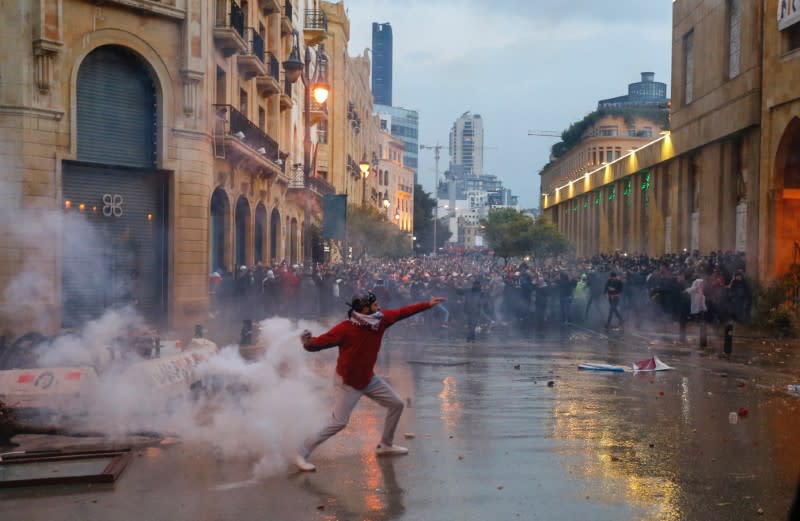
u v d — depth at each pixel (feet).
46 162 64.08
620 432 29.99
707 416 33.09
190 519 19.92
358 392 25.11
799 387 40.01
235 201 93.50
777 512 20.62
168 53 72.49
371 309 25.46
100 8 67.41
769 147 86.94
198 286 75.46
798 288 75.31
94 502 21.21
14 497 21.61
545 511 20.62
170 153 72.84
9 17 62.39
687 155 129.80
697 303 66.23
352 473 24.12
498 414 33.37
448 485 22.90
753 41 93.97
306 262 87.92
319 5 174.91
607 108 305.73
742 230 103.91
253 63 94.43
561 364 50.06
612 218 209.67
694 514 20.45
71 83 65.67
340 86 201.87
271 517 20.07
